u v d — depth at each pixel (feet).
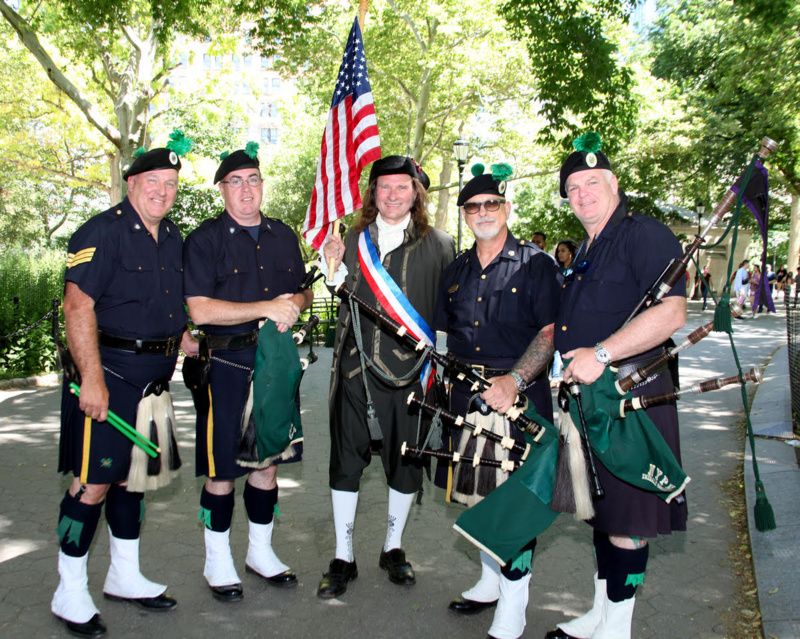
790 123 60.18
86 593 10.28
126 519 10.79
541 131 38.78
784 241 131.44
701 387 8.07
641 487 8.09
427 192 11.97
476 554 13.07
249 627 10.43
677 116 72.59
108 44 46.06
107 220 10.05
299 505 15.76
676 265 8.13
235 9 41.24
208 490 11.24
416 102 74.49
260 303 10.66
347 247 12.00
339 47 71.92
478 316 10.30
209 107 58.75
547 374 10.52
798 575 11.12
